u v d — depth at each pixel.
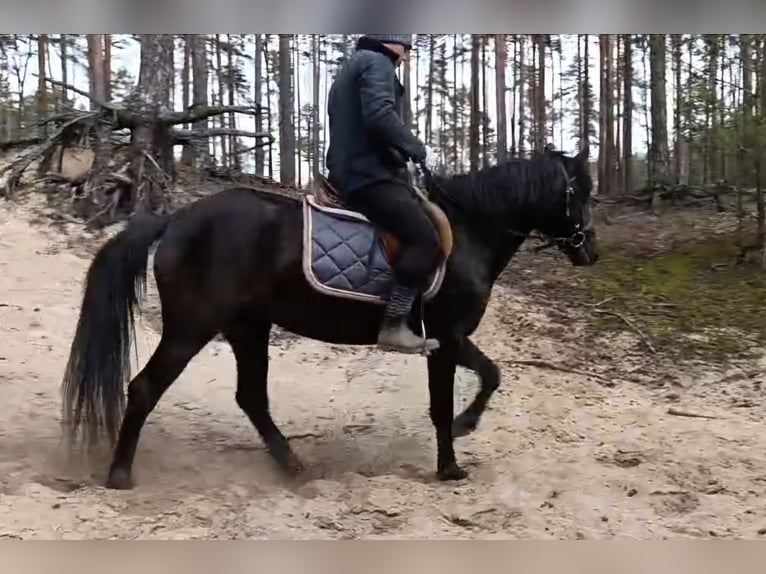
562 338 8.04
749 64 10.43
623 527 4.02
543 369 7.29
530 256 10.80
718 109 10.46
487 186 4.66
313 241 4.34
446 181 4.71
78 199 9.41
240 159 16.23
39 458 4.71
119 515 3.92
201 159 11.77
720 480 4.82
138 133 9.41
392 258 4.39
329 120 4.45
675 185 13.65
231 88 18.91
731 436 5.77
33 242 8.67
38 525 3.72
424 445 5.41
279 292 4.41
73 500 4.05
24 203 9.63
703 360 7.57
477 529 3.96
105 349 4.28
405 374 6.93
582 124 18.64
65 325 7.12
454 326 4.60
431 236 4.31
